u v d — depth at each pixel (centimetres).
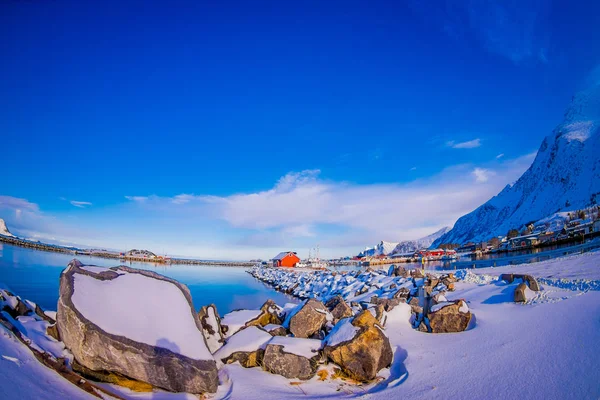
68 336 579
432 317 970
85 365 559
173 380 559
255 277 5444
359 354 691
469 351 770
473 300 1280
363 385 671
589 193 9756
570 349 674
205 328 819
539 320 891
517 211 13800
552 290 1198
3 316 638
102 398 493
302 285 3306
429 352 800
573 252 3038
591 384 539
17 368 470
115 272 703
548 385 562
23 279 2530
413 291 1672
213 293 3020
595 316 823
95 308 591
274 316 995
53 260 4806
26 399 409
